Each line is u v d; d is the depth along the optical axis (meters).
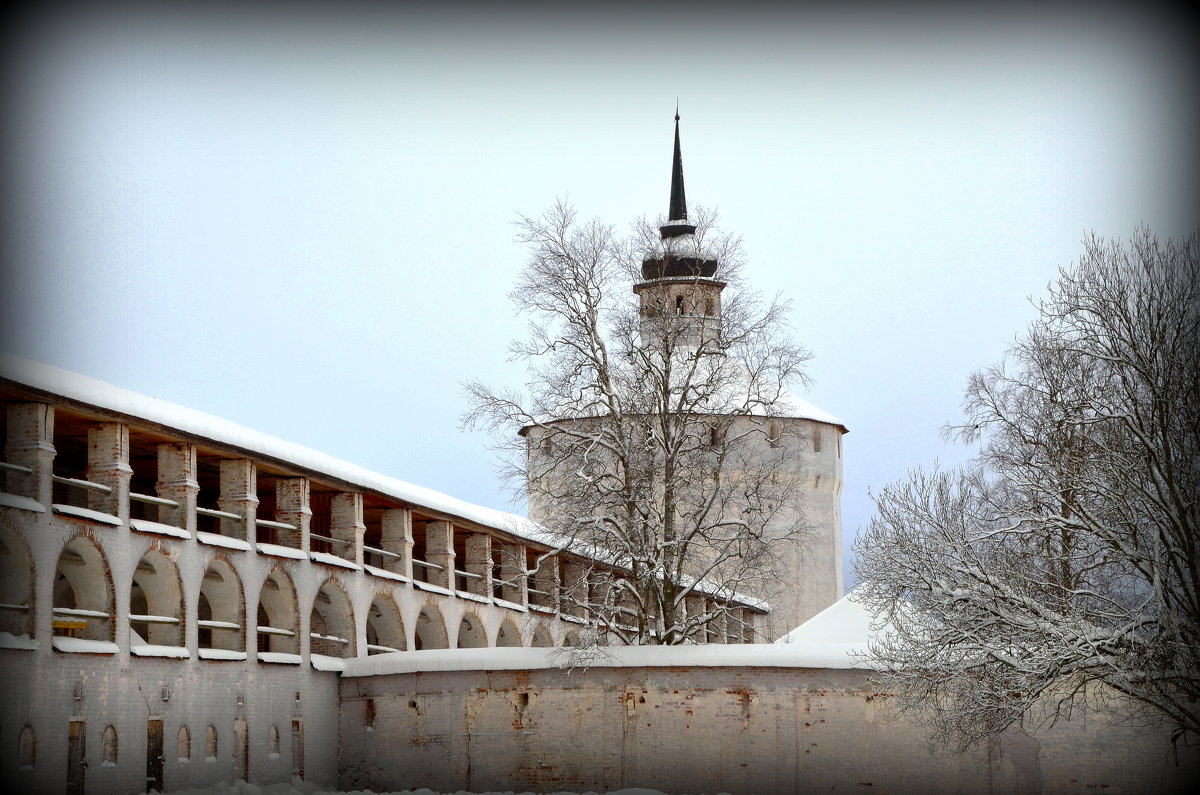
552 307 54.19
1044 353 47.94
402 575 56.91
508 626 65.75
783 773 47.56
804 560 89.31
